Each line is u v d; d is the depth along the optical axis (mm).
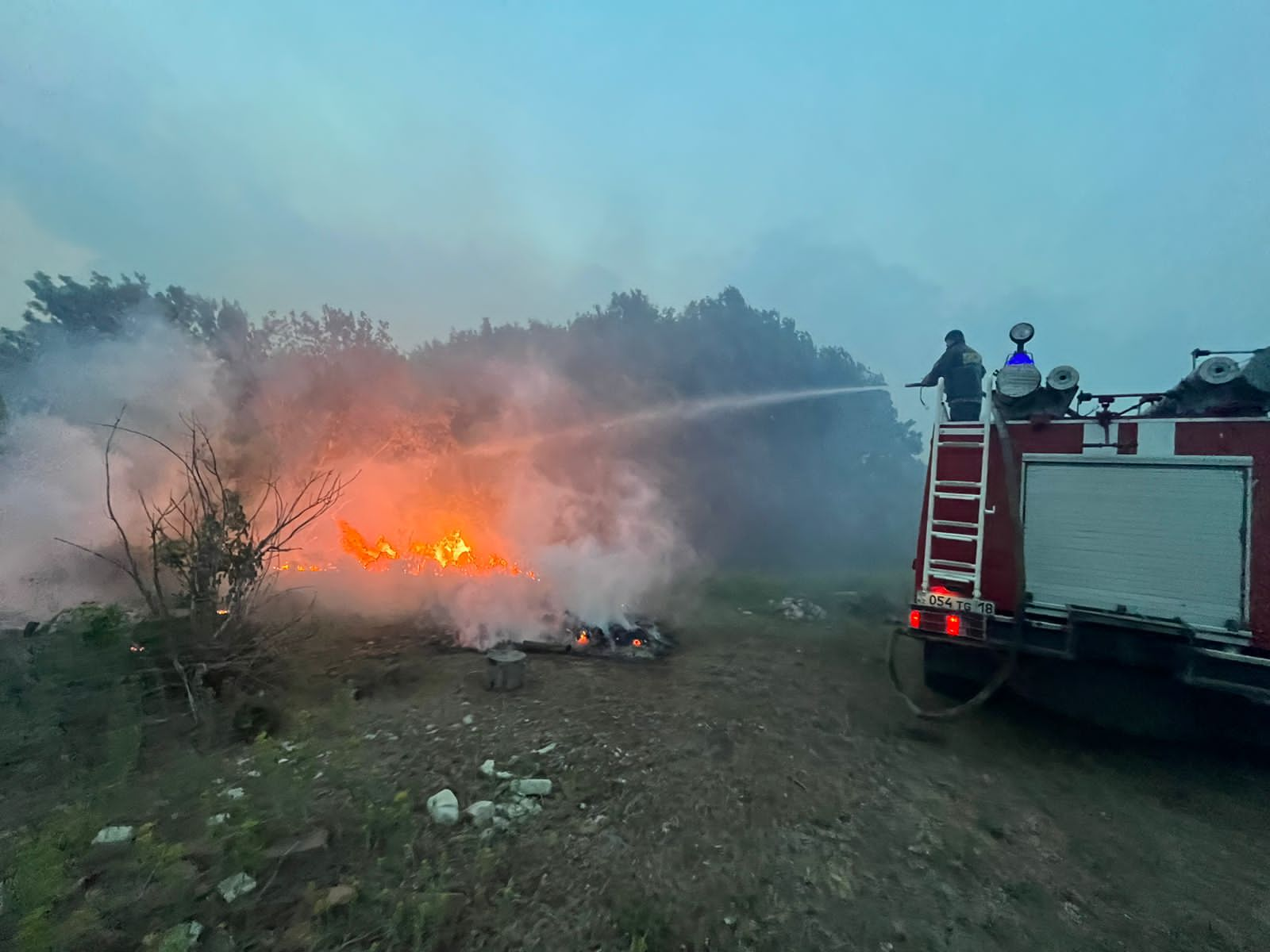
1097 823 3918
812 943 2781
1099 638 4812
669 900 2973
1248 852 3668
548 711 5141
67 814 3223
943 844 3613
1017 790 4301
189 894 2707
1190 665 4535
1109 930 2982
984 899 3158
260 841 3066
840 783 4254
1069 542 5113
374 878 2951
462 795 3754
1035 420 5297
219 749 4148
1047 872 3410
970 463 5531
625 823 3598
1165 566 4777
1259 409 4684
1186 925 3027
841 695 5938
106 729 4133
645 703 5461
